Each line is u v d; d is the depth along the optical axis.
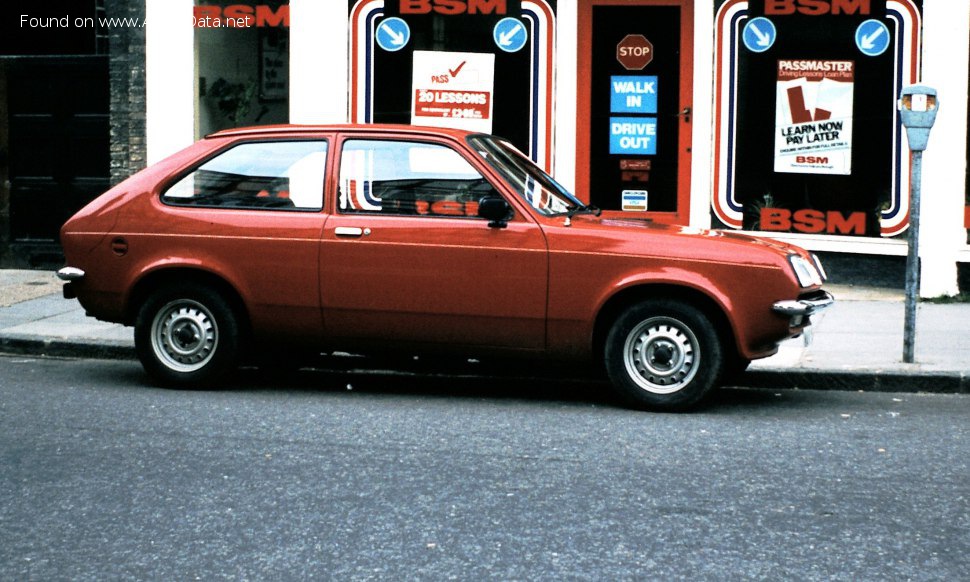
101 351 10.59
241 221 8.88
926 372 9.31
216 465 6.93
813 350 10.21
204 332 9.04
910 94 9.45
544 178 9.25
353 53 14.27
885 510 6.14
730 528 5.84
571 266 8.34
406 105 14.24
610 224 8.62
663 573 5.24
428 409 8.55
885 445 7.51
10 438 7.55
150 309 9.09
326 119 14.30
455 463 7.00
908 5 12.98
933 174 12.81
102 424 7.93
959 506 6.22
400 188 8.70
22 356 10.71
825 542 5.65
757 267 8.17
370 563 5.35
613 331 8.41
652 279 8.23
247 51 14.65
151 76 14.43
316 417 8.23
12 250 14.80
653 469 6.89
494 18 14.00
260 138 9.02
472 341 8.58
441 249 8.52
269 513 6.05
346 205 8.77
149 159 14.52
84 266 9.14
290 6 14.28
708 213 13.71
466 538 5.68
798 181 13.47
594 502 6.25
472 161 8.62
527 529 5.81
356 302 8.70
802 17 13.32
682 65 13.76
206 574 5.23
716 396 9.08
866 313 12.02
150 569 5.29
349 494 6.37
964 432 7.90
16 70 14.64
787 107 13.45
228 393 9.03
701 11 13.53
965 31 12.62
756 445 7.48
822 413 8.49
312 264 8.73
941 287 12.84
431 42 14.15
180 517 5.98
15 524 5.88
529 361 8.63
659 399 8.39
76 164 14.65
